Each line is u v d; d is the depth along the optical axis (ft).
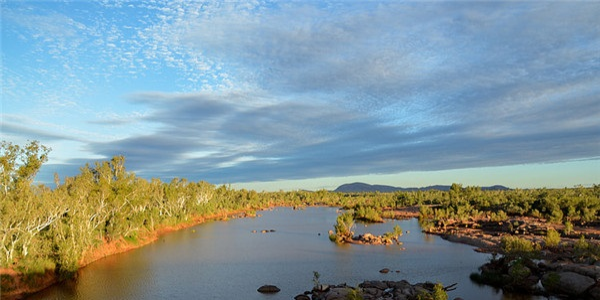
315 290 195.72
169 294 197.88
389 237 354.74
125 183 327.26
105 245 304.09
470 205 563.07
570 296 179.83
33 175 262.67
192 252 314.35
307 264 266.77
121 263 271.69
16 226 202.08
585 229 362.53
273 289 201.05
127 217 352.08
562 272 191.52
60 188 271.90
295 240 378.73
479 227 418.10
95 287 210.18
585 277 179.63
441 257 285.64
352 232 392.27
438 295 162.81
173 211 505.66
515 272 195.00
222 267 258.98
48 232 242.17
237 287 209.77
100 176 313.32
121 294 197.67
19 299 185.47
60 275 220.64
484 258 279.08
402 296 175.83
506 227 393.09
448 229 420.77
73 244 239.09
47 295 195.11
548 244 282.15
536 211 451.12
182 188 536.42
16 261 204.13
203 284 216.33
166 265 264.93
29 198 211.41
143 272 244.63
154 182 467.52
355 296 169.68
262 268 255.09
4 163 243.19
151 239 375.86
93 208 287.89
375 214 546.26
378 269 248.32
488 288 199.93
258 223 537.65
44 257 220.84
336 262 272.31
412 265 258.98
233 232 441.27
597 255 228.84
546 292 188.34
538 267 215.31
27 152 259.19
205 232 441.68
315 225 510.58
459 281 214.90
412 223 513.45
